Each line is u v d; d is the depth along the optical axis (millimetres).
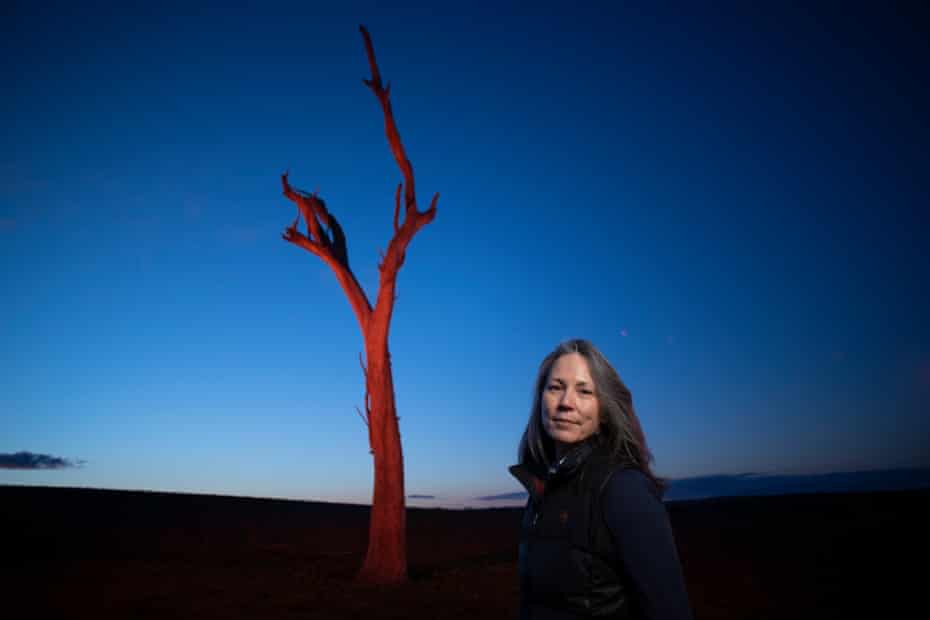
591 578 1998
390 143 13742
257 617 9961
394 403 13789
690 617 1884
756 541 18062
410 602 11125
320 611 10406
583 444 2176
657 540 1913
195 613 10102
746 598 11328
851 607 10531
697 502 28344
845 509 22797
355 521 24328
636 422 2215
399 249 13773
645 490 2004
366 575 12844
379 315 13773
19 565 13641
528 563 2174
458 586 12438
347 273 14172
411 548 18562
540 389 2430
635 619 1954
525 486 2252
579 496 2076
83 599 10781
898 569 13266
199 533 19828
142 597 10992
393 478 13367
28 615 9758
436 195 13961
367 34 13805
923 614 9898
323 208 14492
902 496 24500
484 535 20953
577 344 2324
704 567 14281
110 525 20344
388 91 13758
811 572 13508
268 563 15109
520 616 2238
